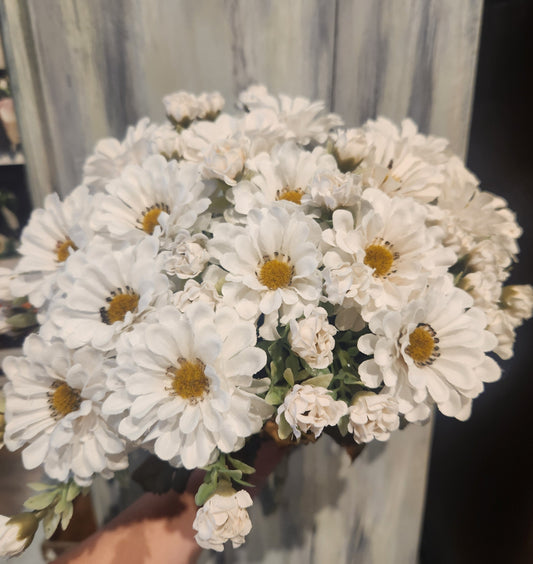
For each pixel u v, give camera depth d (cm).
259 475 27
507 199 39
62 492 22
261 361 19
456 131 35
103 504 41
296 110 28
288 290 20
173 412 19
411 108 35
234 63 35
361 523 44
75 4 33
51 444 20
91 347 20
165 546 25
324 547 44
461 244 26
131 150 26
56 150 35
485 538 43
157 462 26
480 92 43
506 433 40
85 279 21
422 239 21
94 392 20
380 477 42
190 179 22
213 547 20
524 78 35
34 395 22
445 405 21
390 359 20
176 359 20
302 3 34
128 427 19
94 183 28
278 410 20
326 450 41
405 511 43
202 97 30
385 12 33
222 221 24
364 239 21
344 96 35
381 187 24
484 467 43
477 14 33
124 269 21
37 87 34
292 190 24
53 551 41
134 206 24
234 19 34
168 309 20
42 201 36
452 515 49
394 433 41
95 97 35
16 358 22
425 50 34
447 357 21
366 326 23
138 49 34
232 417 19
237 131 24
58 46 33
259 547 44
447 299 22
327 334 19
